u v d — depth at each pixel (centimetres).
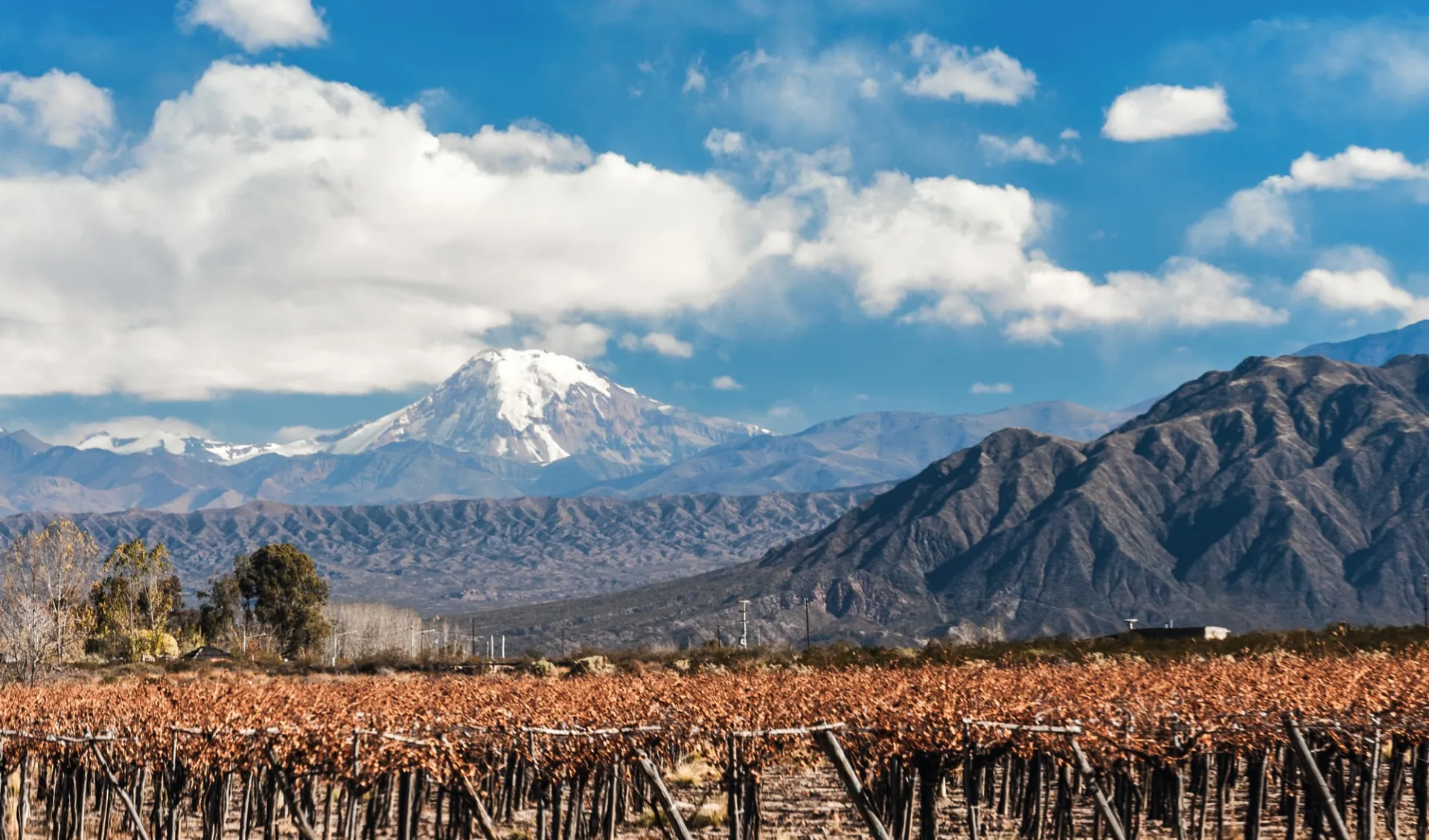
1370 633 5650
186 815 3416
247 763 2659
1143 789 2980
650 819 2978
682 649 8644
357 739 2547
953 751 2355
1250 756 2536
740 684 3177
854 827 2855
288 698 2917
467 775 2567
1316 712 2483
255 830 3120
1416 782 2622
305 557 12681
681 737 2480
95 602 10631
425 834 3033
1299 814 2948
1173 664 4003
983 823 2997
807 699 2734
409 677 6731
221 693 3091
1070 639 6731
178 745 2734
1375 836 2708
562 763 2553
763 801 3203
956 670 3606
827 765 3697
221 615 12356
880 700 2531
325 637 12825
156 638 10006
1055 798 3312
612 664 7181
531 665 7388
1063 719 2445
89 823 3241
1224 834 2823
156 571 11069
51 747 2925
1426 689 2675
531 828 2969
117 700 3173
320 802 3403
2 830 3027
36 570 9294
